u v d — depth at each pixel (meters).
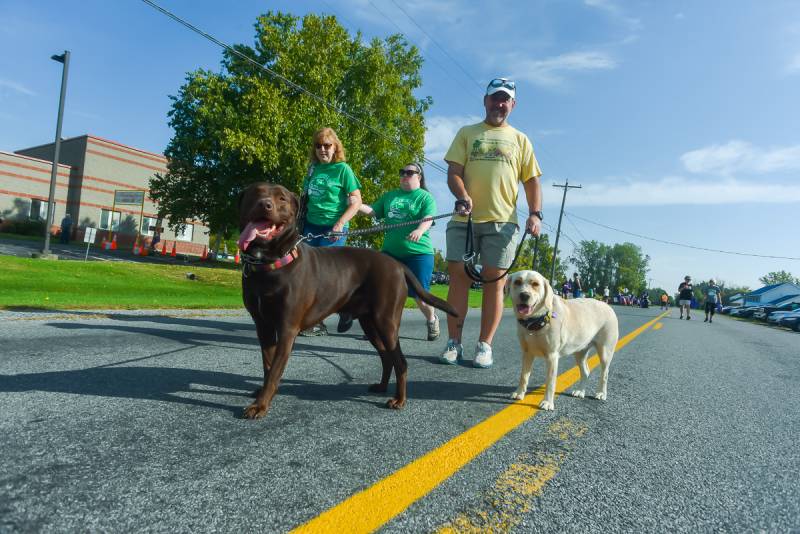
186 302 8.59
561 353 3.29
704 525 1.67
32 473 1.68
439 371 4.17
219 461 1.90
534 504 1.73
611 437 2.60
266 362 2.82
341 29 24.98
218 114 21.41
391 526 1.50
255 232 2.51
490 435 2.47
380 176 26.86
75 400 2.53
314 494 1.68
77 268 11.47
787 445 2.68
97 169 36.41
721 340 9.86
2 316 5.27
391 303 3.06
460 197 4.43
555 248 47.72
